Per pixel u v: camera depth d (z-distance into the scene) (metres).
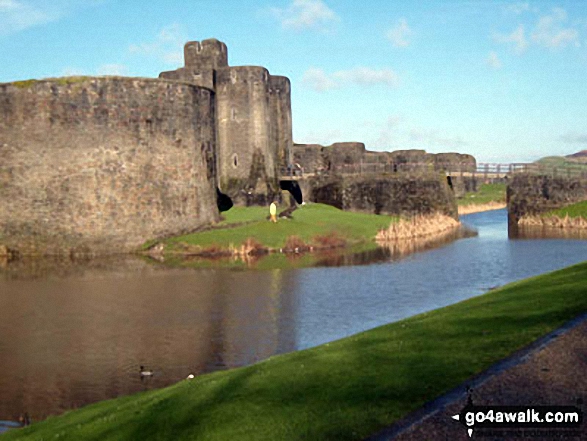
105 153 43.81
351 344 13.52
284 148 70.00
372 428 8.70
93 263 38.38
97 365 17.39
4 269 36.19
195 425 9.75
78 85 43.19
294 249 42.88
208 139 50.62
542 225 57.25
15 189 43.66
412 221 54.03
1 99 43.38
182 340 19.75
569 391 9.29
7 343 19.78
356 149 76.81
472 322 14.11
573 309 13.98
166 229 46.00
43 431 11.56
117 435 10.16
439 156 94.56
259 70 63.97
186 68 63.47
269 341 19.45
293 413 9.59
